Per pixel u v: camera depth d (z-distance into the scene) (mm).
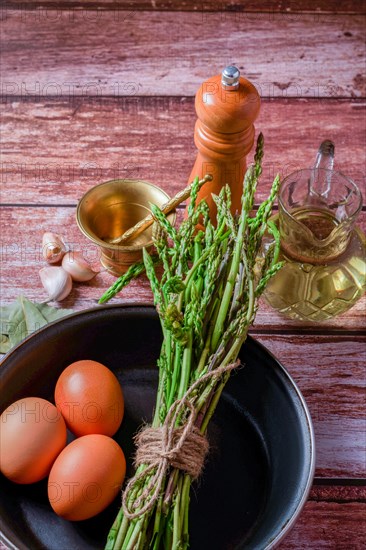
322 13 1065
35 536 691
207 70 1013
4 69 1004
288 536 729
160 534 676
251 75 1010
